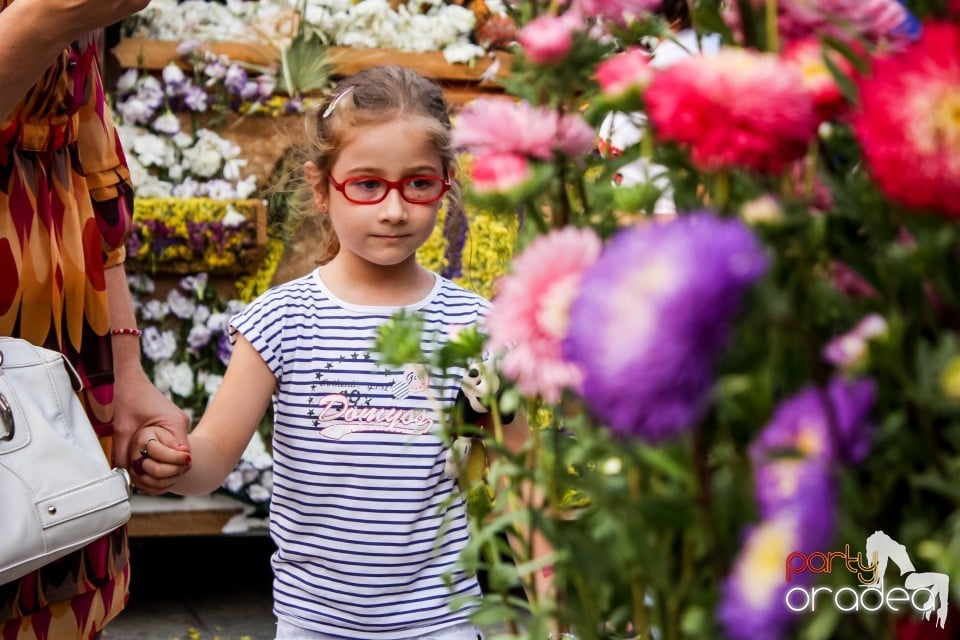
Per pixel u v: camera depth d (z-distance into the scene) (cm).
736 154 53
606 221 73
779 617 48
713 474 58
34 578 146
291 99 323
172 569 375
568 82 73
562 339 54
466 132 70
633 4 69
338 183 185
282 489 183
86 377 161
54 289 151
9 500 135
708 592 53
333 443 180
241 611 332
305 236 316
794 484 49
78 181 163
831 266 61
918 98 49
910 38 59
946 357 51
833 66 55
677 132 55
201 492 180
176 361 316
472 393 93
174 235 300
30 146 147
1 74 130
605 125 89
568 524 71
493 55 337
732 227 44
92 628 158
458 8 338
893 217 56
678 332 41
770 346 56
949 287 53
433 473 178
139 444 172
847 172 65
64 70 150
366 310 186
